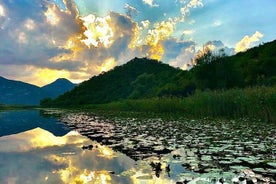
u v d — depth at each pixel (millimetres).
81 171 6281
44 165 7012
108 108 54375
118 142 10484
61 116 35812
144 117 23969
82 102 124750
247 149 8258
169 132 12742
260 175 5469
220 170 5875
